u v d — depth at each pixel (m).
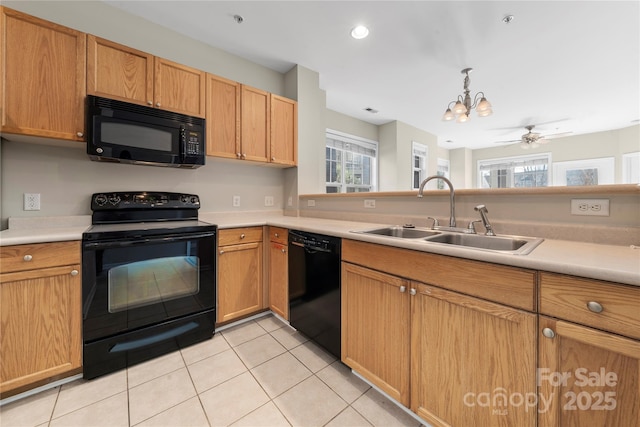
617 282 0.71
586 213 1.23
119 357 1.57
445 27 2.23
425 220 1.84
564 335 0.80
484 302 0.96
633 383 0.70
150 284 1.68
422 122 4.92
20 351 1.30
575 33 2.31
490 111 2.88
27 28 1.49
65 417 1.23
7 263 1.26
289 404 1.32
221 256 1.99
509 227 1.46
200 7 1.98
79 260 1.44
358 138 4.71
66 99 1.59
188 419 1.23
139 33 2.07
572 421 0.80
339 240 1.57
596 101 3.82
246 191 2.73
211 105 2.17
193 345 1.85
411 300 1.19
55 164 1.79
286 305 2.06
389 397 1.34
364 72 3.01
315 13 2.05
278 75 2.95
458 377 1.04
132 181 2.08
